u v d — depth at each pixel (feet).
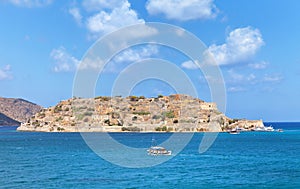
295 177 212.84
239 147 455.63
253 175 220.84
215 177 212.23
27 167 255.91
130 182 193.67
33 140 627.05
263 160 308.60
